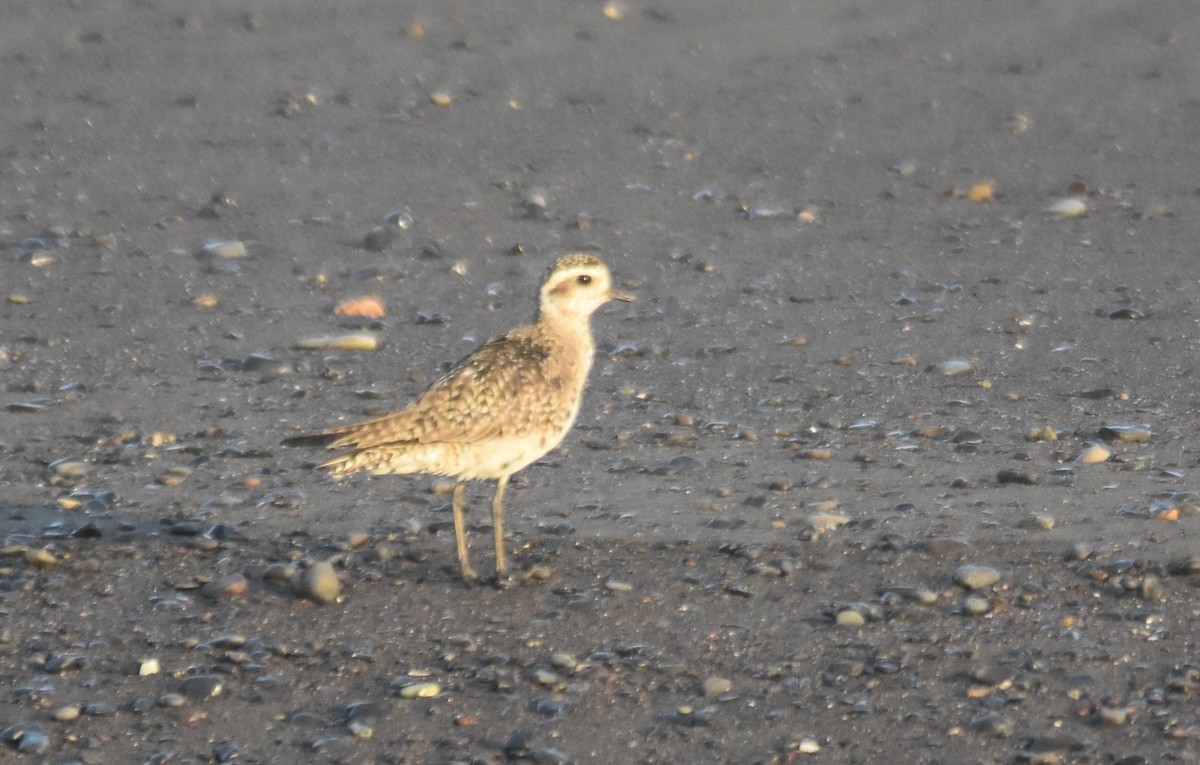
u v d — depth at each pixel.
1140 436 13.13
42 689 9.43
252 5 26.02
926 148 21.19
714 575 10.78
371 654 9.82
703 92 22.95
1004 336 15.73
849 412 13.97
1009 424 13.60
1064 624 10.02
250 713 9.23
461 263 17.77
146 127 21.44
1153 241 18.38
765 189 19.95
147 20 25.31
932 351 15.38
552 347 10.94
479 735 9.00
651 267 17.70
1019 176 20.34
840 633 10.01
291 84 22.97
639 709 9.24
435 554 11.20
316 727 9.09
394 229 18.52
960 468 12.62
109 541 11.34
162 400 14.25
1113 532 11.25
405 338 15.84
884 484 12.31
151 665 9.69
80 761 8.76
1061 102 22.56
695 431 13.55
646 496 12.16
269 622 10.22
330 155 20.70
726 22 25.58
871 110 22.36
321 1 26.23
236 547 11.26
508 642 9.97
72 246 18.00
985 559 10.88
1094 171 20.45
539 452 10.81
